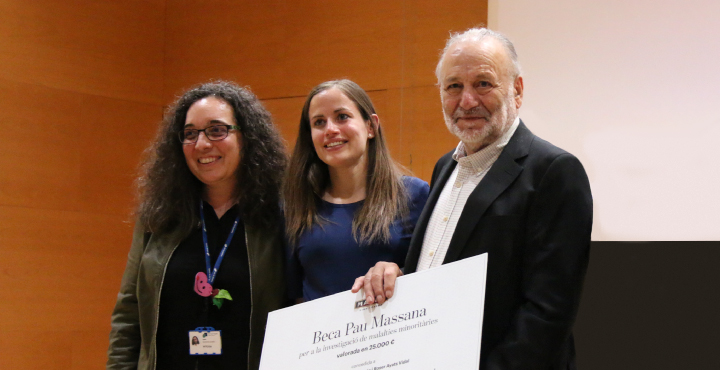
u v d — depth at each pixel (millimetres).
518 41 3307
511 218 1494
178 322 2021
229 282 2033
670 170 2949
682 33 2955
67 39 4117
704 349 2754
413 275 1521
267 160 2180
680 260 2867
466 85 1581
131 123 4359
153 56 4461
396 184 2062
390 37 3787
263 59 4180
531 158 1539
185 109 2188
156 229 2135
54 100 4043
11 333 3758
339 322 1571
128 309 2172
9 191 3834
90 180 4152
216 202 2213
